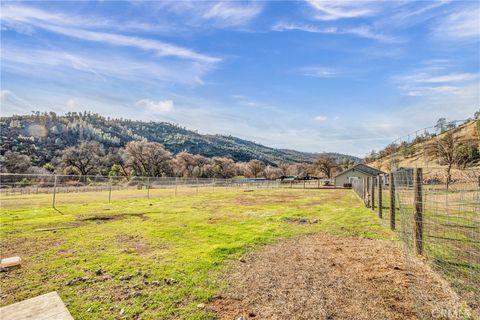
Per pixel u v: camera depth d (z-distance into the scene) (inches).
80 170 1939.0
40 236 260.7
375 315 110.4
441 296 125.5
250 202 612.4
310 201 637.9
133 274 158.6
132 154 2133.4
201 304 121.0
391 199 279.9
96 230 288.8
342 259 186.9
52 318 75.5
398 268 166.6
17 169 1718.8
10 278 153.3
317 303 121.3
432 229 232.2
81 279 150.9
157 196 797.2
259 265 174.9
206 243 231.6
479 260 170.7
